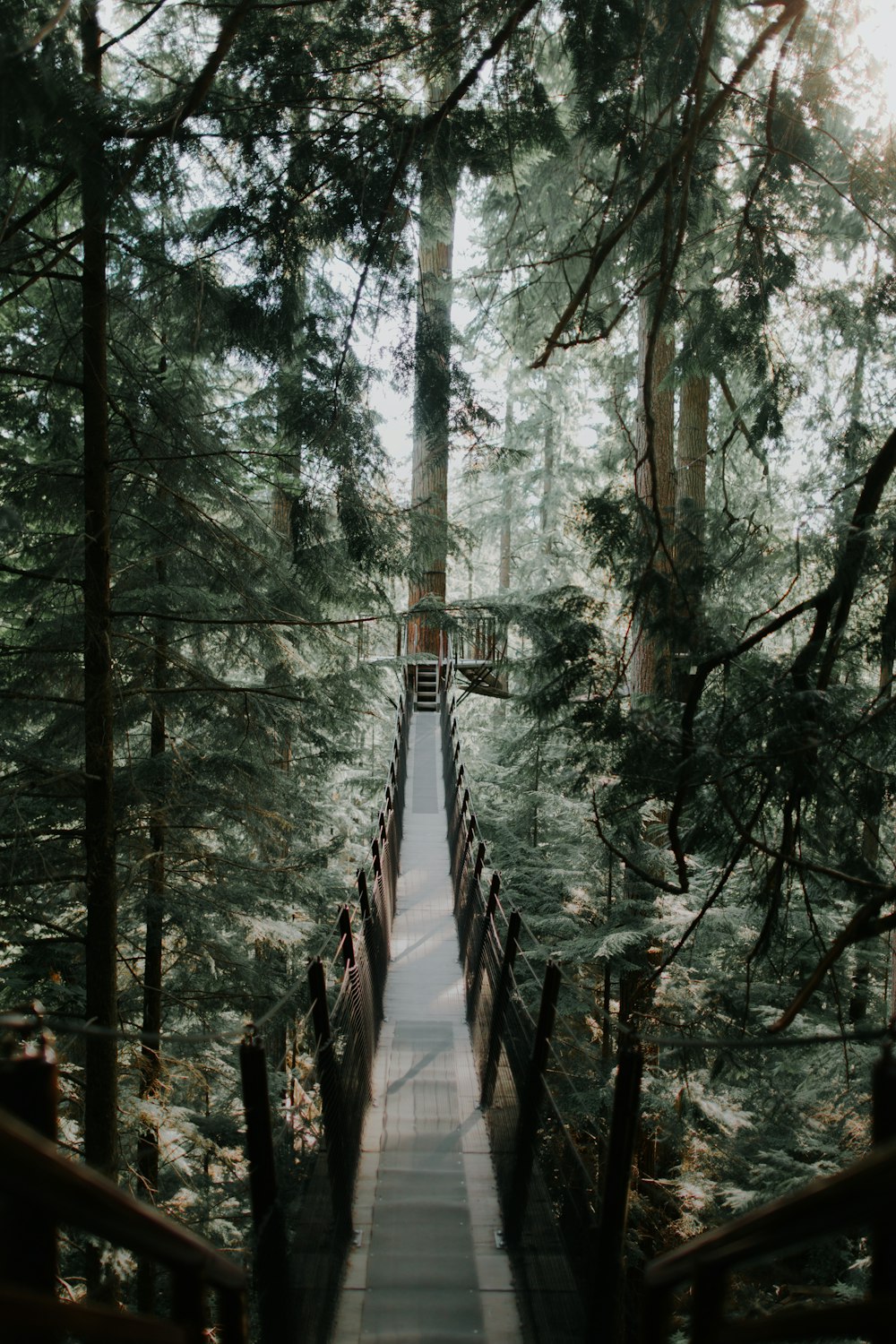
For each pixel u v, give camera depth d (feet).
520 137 13.97
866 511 9.66
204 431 21.02
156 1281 20.95
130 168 12.76
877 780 10.57
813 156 14.12
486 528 69.72
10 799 16.76
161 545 22.29
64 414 19.53
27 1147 3.69
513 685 40.42
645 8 10.94
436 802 40.45
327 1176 11.23
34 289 19.57
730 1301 19.70
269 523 25.32
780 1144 25.31
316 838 34.22
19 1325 3.51
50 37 11.34
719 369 16.69
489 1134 15.56
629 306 11.84
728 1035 19.67
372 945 19.53
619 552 13.53
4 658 19.34
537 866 38.29
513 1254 12.07
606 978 30.25
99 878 17.06
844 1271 20.17
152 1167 21.49
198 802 22.31
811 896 13.04
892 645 10.61
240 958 25.50
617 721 11.91
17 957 21.24
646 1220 27.04
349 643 24.64
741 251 14.49
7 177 13.20
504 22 12.76
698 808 11.78
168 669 22.80
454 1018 21.24
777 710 10.21
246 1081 8.43
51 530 20.86
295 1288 8.92
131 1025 23.52
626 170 13.66
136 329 19.19
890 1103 4.93
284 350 15.42
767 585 13.66
